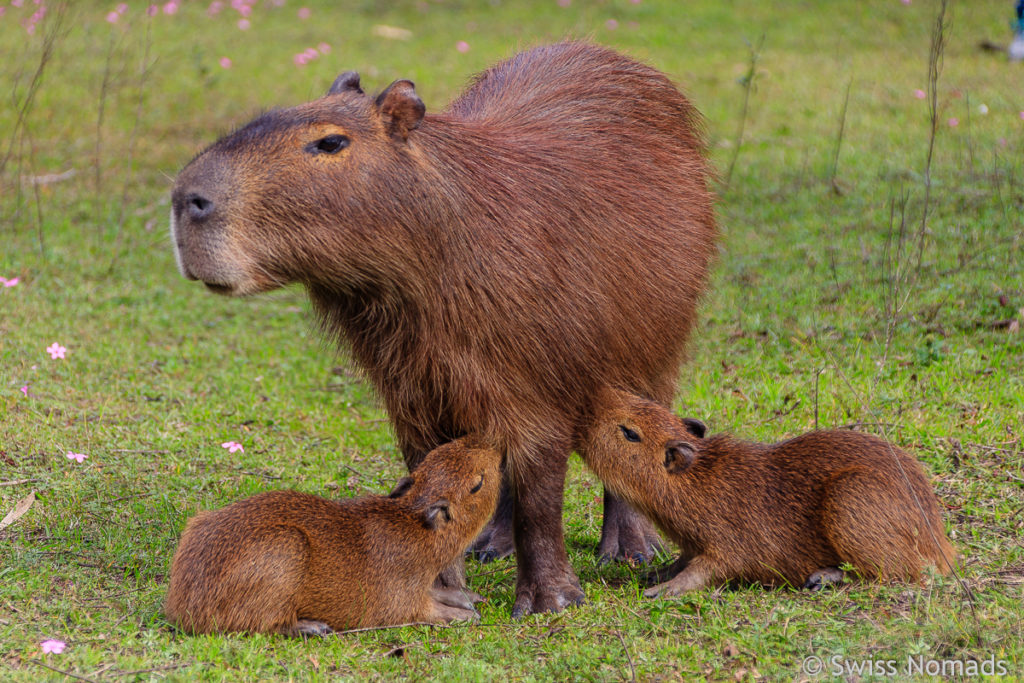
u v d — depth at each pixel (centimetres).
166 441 1088
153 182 1959
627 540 898
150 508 937
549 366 738
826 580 756
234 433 1133
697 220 880
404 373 749
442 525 753
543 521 765
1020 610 704
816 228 1628
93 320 1423
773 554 774
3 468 970
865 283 1408
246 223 668
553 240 744
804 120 2170
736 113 2233
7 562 813
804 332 1304
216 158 675
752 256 1560
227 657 673
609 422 789
